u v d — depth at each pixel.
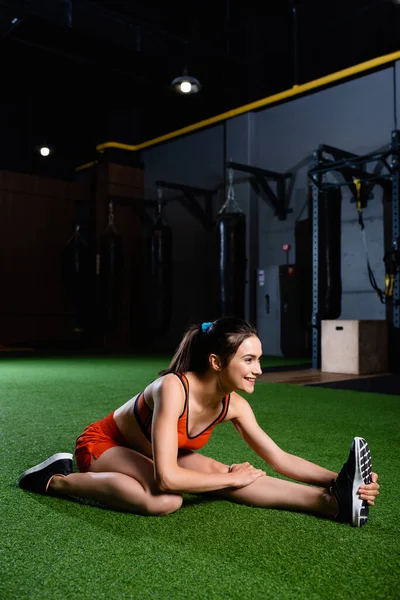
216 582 1.30
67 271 11.81
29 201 11.60
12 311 11.32
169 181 11.86
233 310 9.37
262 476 1.87
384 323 6.84
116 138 12.32
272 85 10.07
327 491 1.75
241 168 9.30
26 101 11.75
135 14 9.52
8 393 4.79
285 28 9.78
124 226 11.95
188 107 11.47
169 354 10.20
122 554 1.46
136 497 1.73
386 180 8.50
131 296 11.95
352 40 8.97
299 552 1.49
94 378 5.99
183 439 1.74
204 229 11.27
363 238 8.84
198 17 10.15
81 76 10.34
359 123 8.97
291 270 9.86
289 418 3.65
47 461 1.99
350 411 3.93
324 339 6.80
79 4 8.15
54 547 1.51
